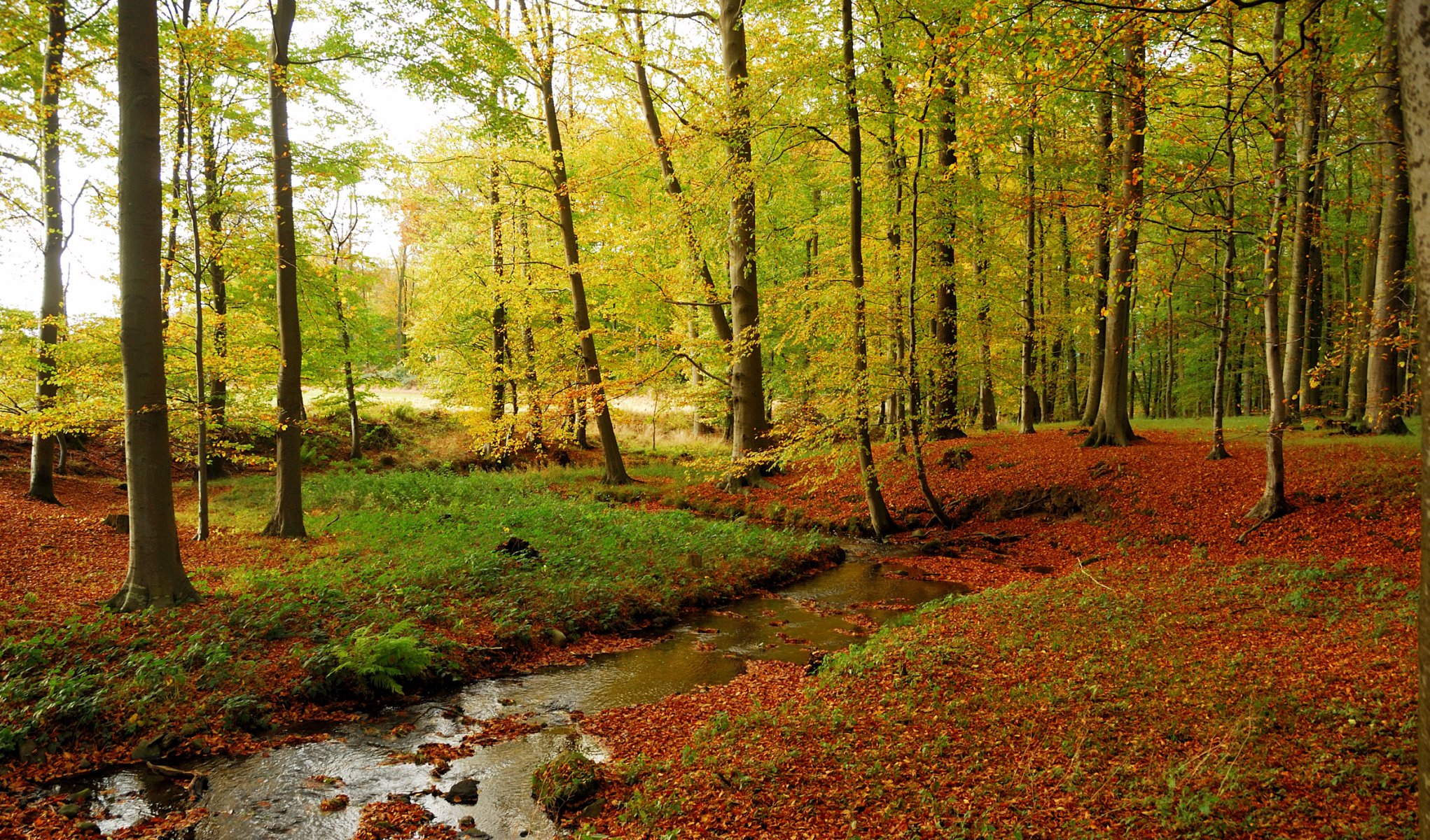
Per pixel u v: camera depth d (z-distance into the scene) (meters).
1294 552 12.30
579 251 23.62
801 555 15.90
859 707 7.19
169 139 13.69
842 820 5.16
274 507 17.52
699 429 34.03
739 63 20.17
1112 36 6.96
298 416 14.80
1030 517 17.83
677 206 19.58
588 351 21.94
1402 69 2.30
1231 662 7.13
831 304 16.48
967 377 22.98
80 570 11.45
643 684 9.30
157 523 9.84
